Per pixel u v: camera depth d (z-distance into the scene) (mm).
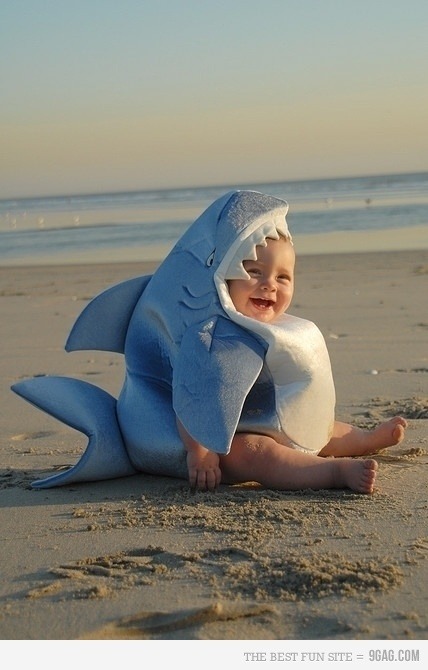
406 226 20859
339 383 6219
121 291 4332
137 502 3768
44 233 25750
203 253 4000
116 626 2643
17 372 7145
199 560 3086
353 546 3176
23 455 4668
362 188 51656
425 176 79062
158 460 3994
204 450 3861
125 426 4094
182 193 71750
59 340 8547
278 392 3879
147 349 4145
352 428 4379
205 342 3746
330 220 23828
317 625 2607
